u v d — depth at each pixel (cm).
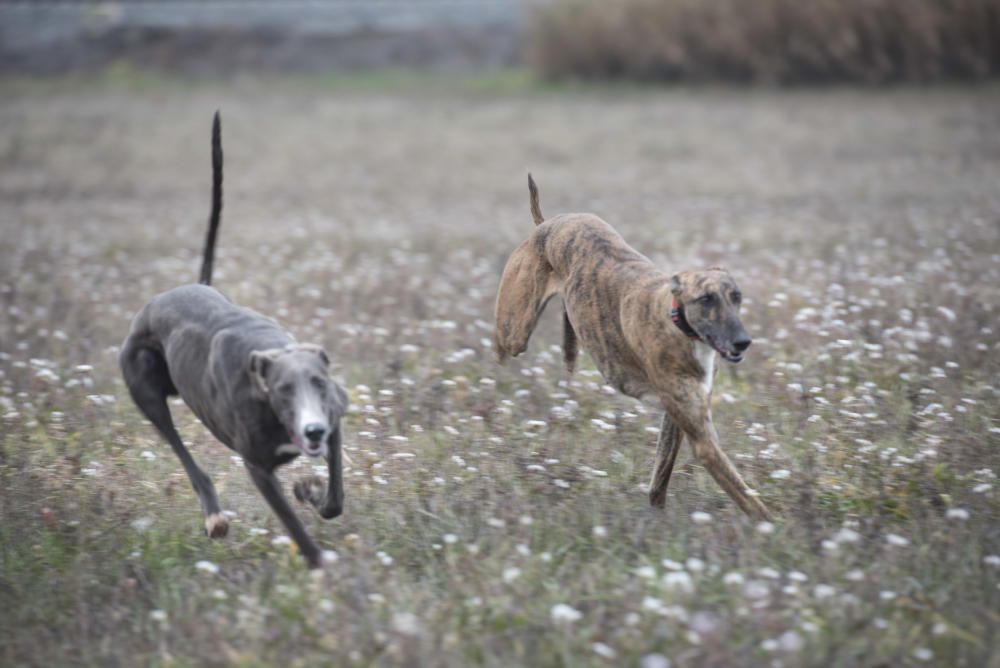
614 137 3634
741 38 4531
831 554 768
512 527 848
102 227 2373
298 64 5722
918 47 4241
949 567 770
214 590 784
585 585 755
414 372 1264
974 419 1016
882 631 687
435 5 6412
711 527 836
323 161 3441
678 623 682
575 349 1088
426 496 927
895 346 1211
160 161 3462
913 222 2000
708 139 3478
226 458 1055
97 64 5791
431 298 1617
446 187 2917
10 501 945
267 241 2136
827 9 4366
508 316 1068
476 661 672
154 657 700
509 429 1060
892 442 990
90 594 801
